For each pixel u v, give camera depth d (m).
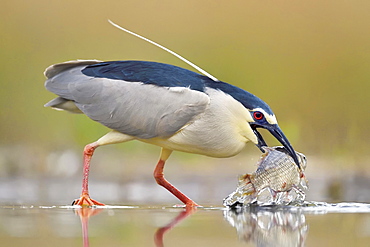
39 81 21.45
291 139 20.00
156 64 11.84
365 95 21.97
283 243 7.66
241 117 11.38
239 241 7.75
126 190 14.30
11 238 7.90
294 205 11.16
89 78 11.58
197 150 11.59
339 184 14.93
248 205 11.11
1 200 12.45
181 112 11.26
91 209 10.82
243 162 17.83
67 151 18.28
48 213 10.17
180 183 15.30
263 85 22.02
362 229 8.60
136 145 18.58
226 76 22.12
